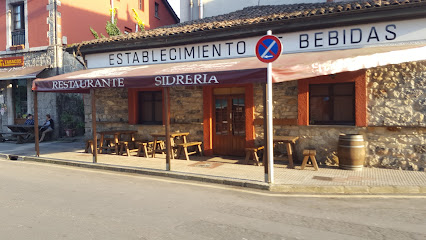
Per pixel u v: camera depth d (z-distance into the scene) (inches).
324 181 281.6
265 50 267.3
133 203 231.1
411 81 320.8
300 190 266.5
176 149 432.5
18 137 597.0
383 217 201.3
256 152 386.3
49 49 644.7
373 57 295.7
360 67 294.0
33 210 213.0
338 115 355.9
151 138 467.5
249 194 258.4
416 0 305.1
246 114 397.7
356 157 321.1
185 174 315.9
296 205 228.2
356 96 339.3
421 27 315.3
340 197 249.1
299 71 280.1
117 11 834.8
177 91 445.4
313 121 366.6
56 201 234.5
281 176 302.7
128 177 323.6
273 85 380.5
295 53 363.9
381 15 320.8
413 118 320.2
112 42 468.1
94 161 387.2
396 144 329.4
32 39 661.3
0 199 238.8
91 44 482.3
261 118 391.2
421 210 215.5
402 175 300.8
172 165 363.3
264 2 597.0
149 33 461.1
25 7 664.4
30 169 367.2
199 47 421.4
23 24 682.8
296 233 175.3
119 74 365.7
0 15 690.8
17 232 175.0
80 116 692.7
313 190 265.3
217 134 427.2
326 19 342.3
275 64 295.4
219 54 409.4
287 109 374.6
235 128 415.2
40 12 652.7
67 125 655.8
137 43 457.4
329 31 350.0
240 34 389.4
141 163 378.9
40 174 337.1
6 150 510.6
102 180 308.5
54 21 643.5
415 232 176.4
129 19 891.4
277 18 359.3
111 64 488.7
